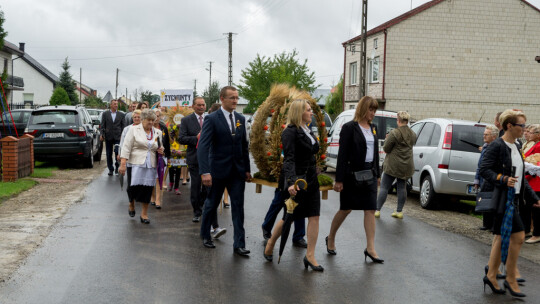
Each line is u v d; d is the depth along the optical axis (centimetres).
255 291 501
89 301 464
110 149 1425
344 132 616
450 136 983
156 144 798
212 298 479
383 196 902
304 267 589
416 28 3183
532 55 3250
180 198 1052
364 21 2709
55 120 1573
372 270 583
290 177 562
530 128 768
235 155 632
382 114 1412
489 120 3253
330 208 988
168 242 687
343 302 477
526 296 509
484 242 740
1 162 1210
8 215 838
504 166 509
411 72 3197
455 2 3181
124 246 660
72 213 866
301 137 572
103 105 6731
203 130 625
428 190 1016
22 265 569
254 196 1117
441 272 583
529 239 762
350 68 3784
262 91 4812
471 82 3228
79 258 601
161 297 478
